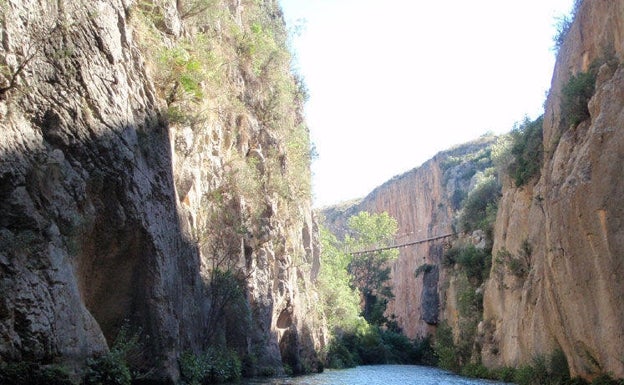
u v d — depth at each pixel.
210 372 21.05
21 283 11.53
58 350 12.23
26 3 13.25
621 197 14.82
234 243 25.45
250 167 29.28
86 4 15.56
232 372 23.00
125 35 17.62
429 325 72.44
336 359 48.19
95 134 15.03
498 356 33.09
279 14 44.00
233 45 30.84
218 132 25.69
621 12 17.50
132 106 17.44
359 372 40.62
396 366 54.91
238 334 25.66
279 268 33.09
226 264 24.59
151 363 16.50
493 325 35.38
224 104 27.16
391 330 81.56
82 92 14.84
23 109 12.93
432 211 96.25
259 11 37.03
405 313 92.94
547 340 22.94
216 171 25.33
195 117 21.16
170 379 16.84
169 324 17.38
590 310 16.25
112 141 15.67
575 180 16.55
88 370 13.20
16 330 11.36
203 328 21.97
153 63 19.89
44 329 11.81
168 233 18.44
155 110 18.81
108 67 16.11
